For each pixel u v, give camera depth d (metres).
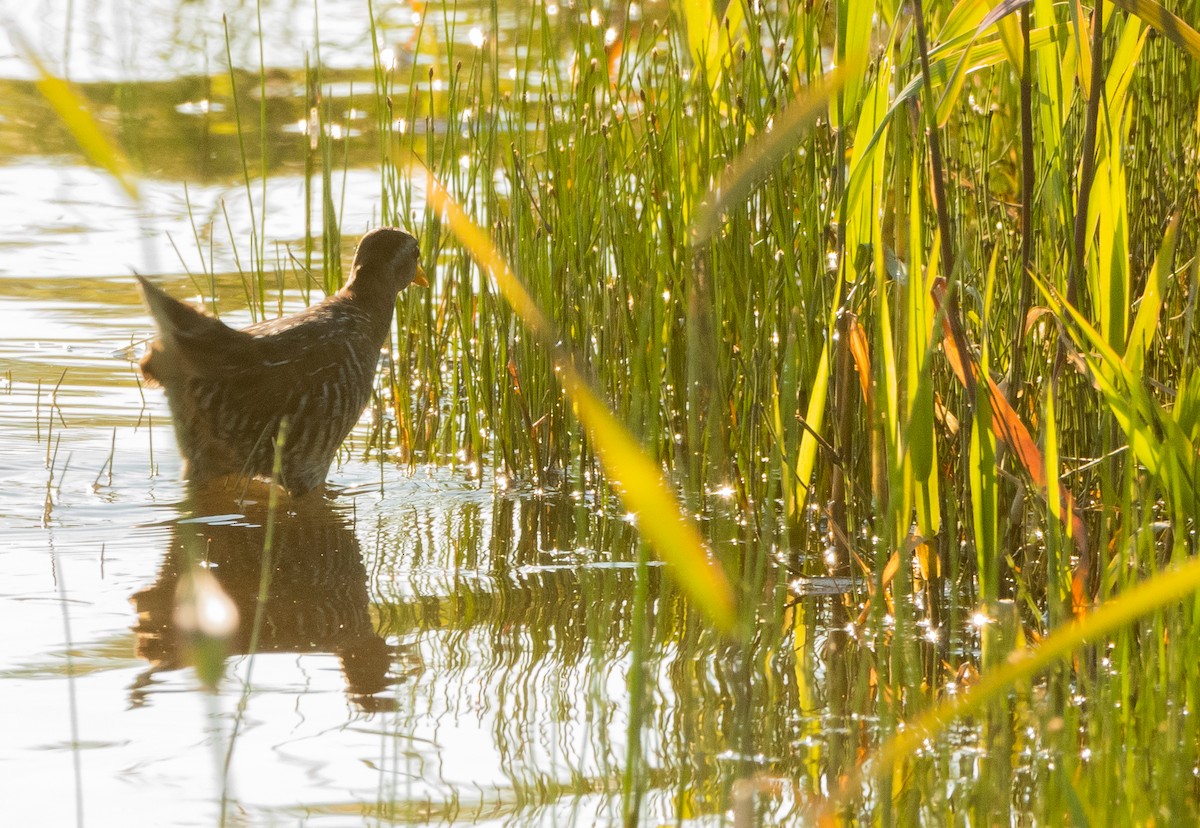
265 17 22.12
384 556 7.71
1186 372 5.88
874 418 6.54
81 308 12.20
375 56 9.54
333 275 10.59
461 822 4.57
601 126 8.91
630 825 4.55
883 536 5.82
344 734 5.27
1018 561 6.98
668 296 8.55
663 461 8.46
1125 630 5.32
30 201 14.88
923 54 5.86
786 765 5.15
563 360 2.65
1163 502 7.39
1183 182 7.77
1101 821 4.69
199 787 4.77
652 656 6.25
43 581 6.99
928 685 5.94
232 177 15.85
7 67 19.86
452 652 6.23
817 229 7.72
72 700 4.79
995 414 6.10
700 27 8.04
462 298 9.66
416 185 11.45
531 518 8.55
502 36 19.92
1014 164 10.21
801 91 7.32
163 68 18.84
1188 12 7.82
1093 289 6.31
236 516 8.40
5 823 4.46
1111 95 6.47
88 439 9.66
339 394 9.04
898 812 4.79
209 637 2.96
